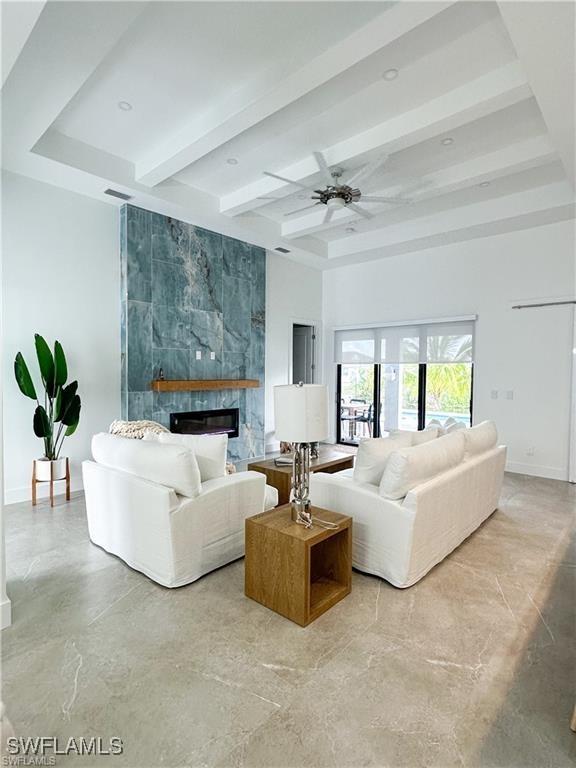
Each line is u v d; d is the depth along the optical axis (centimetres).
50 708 162
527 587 254
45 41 244
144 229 491
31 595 242
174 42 260
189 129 355
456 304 598
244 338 622
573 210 469
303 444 234
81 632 208
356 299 720
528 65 237
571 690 173
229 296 598
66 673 180
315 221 547
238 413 617
